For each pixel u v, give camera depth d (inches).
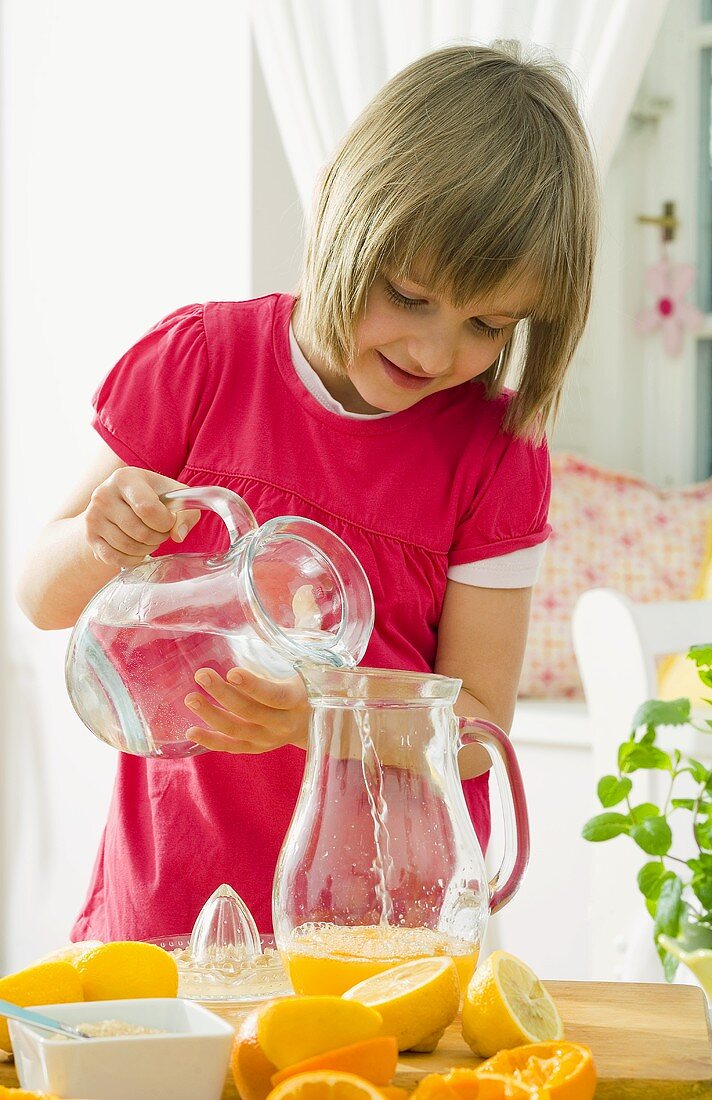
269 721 35.0
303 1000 24.4
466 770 46.4
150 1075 23.4
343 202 41.2
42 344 106.8
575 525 111.3
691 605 77.3
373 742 29.3
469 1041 27.3
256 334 48.9
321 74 81.0
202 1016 25.2
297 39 81.7
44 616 47.3
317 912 29.0
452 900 29.3
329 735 29.7
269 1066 24.1
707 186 120.5
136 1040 23.3
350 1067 23.3
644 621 74.9
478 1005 27.0
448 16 75.9
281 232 90.7
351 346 41.4
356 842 29.1
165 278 95.7
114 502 37.3
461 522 48.1
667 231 121.3
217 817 47.0
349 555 36.0
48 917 108.5
